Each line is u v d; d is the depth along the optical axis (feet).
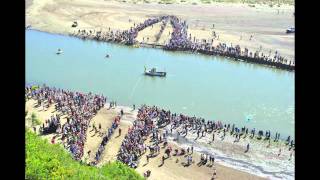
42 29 403.34
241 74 321.73
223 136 207.21
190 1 520.01
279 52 359.25
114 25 417.28
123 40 378.53
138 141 189.37
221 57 352.49
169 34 398.01
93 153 180.34
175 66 332.19
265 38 392.27
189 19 443.32
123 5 488.02
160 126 213.87
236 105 263.49
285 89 293.84
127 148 182.60
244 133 212.64
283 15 470.39
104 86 284.82
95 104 236.02
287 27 425.28
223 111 253.44
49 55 341.21
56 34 393.50
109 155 179.83
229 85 298.15
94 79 296.51
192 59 349.41
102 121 216.74
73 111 218.38
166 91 281.33
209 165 178.60
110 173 99.04
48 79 291.99
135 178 102.12
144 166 173.17
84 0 491.72
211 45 367.25
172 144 194.90
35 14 435.53
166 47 366.84
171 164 176.45
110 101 256.32
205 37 389.80
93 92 274.36
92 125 209.26
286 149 199.11
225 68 332.19
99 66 323.16
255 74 322.96
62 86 281.54
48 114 215.92
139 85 289.33
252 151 195.11
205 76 313.32
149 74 306.14
